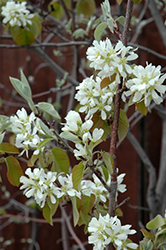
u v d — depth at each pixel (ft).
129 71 1.94
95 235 2.00
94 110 2.04
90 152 1.96
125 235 1.98
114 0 4.18
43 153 2.13
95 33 2.17
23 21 3.04
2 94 4.93
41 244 4.79
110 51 1.95
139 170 4.09
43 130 2.06
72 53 4.14
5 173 4.91
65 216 3.84
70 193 2.07
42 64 4.70
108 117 2.10
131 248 2.07
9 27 3.27
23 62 4.82
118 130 2.12
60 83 3.43
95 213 2.19
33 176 2.07
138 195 4.10
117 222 1.98
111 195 2.02
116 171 2.03
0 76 4.92
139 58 3.97
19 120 2.09
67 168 2.11
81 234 4.48
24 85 2.09
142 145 4.11
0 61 4.91
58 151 2.10
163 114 3.50
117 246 2.03
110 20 2.15
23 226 4.96
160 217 2.08
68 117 1.98
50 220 2.12
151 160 4.07
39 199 2.08
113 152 2.02
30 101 2.08
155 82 1.94
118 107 2.01
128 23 2.03
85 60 4.36
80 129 1.97
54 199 2.07
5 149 2.12
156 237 2.08
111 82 1.97
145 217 4.11
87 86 2.03
